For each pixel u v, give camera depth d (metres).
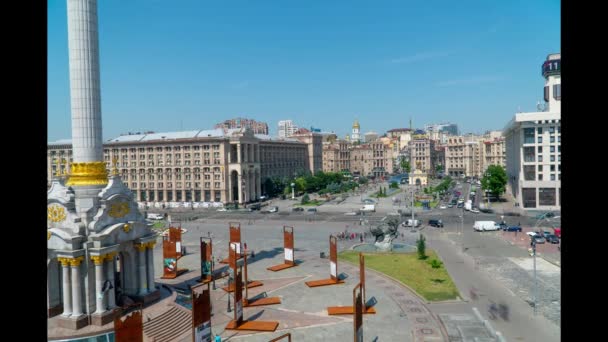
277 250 102.31
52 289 56.53
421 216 150.25
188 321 57.41
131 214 60.53
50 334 51.50
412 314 58.03
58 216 55.16
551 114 156.38
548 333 50.47
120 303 59.22
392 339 50.06
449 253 93.75
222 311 61.47
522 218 140.00
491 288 68.31
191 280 78.50
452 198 198.62
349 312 59.06
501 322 54.19
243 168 193.88
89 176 57.94
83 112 58.12
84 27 57.59
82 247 54.41
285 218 153.88
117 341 38.09
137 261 60.84
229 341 51.00
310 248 103.75
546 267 80.31
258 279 77.81
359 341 45.03
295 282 75.31
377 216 153.38
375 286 71.69
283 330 53.84
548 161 158.00
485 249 96.75
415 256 91.69
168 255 80.25
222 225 141.75
